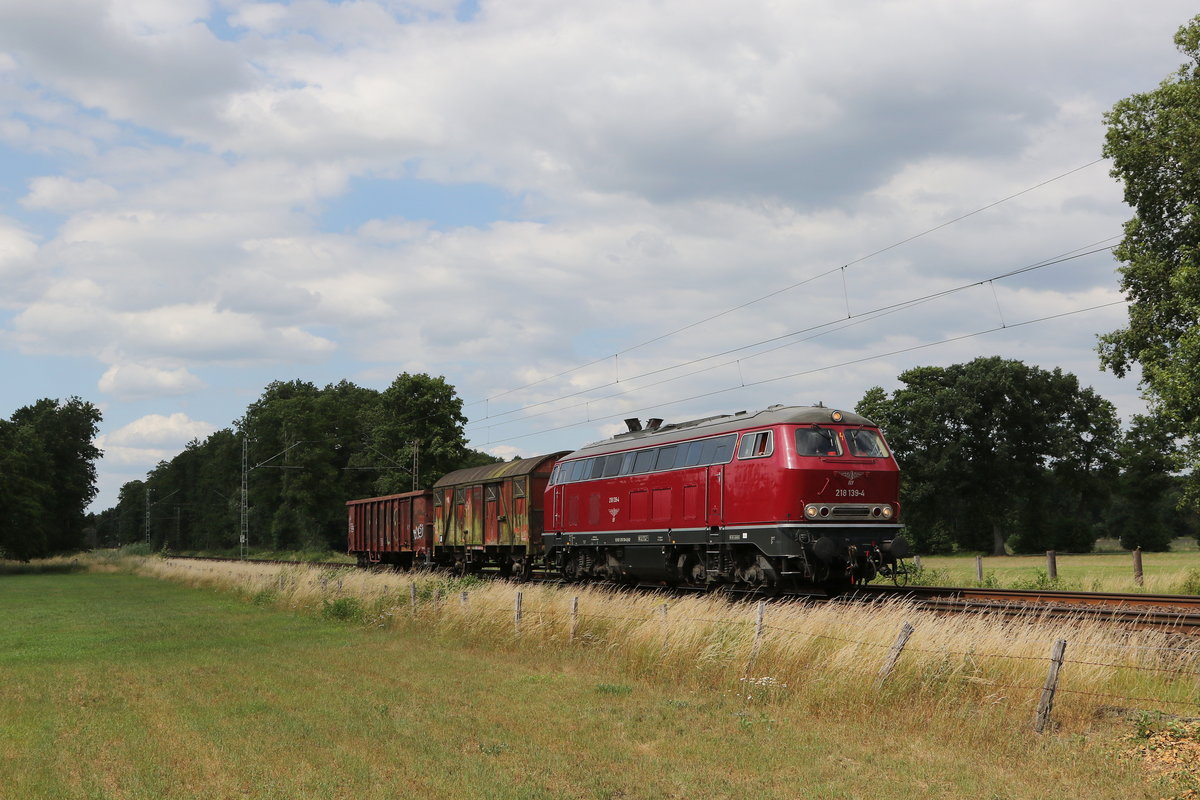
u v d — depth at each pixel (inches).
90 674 627.5
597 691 527.2
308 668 629.9
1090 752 369.1
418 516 1632.6
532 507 1250.6
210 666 648.4
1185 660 450.9
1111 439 2888.8
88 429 3479.3
